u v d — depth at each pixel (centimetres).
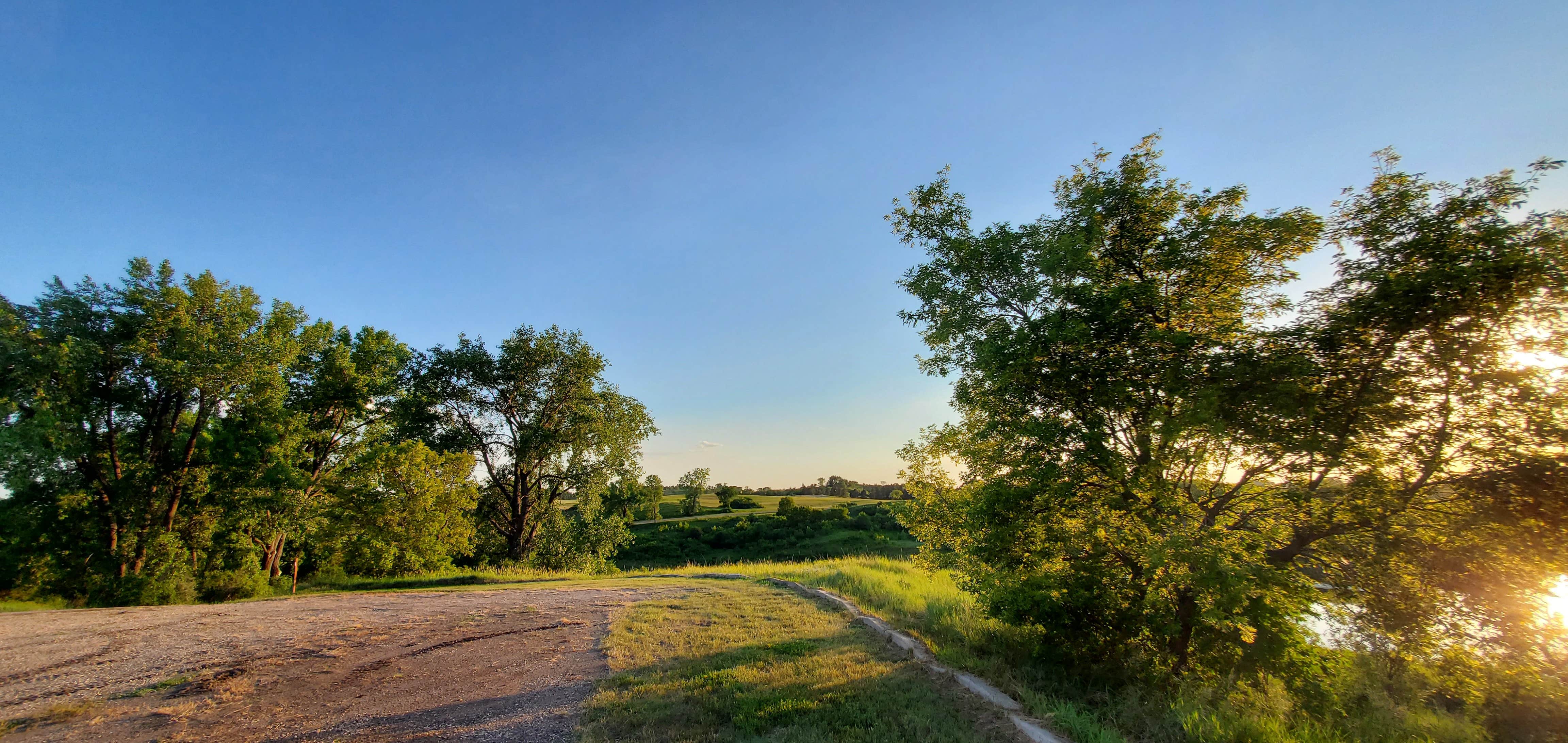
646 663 781
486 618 1120
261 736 535
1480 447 661
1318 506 732
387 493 2447
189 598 1636
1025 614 791
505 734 539
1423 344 669
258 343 2106
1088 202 903
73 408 1909
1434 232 660
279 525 2100
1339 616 760
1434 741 613
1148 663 775
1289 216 765
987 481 961
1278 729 568
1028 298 909
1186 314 848
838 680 696
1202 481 841
